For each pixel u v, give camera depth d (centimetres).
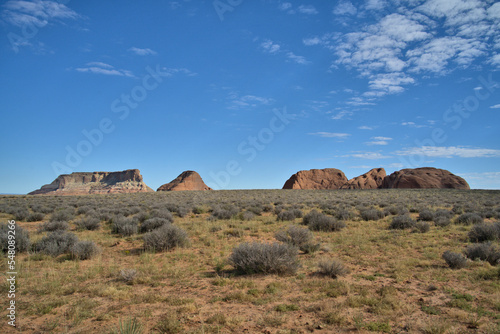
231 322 533
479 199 4012
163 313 584
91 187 17262
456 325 515
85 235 1571
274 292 696
